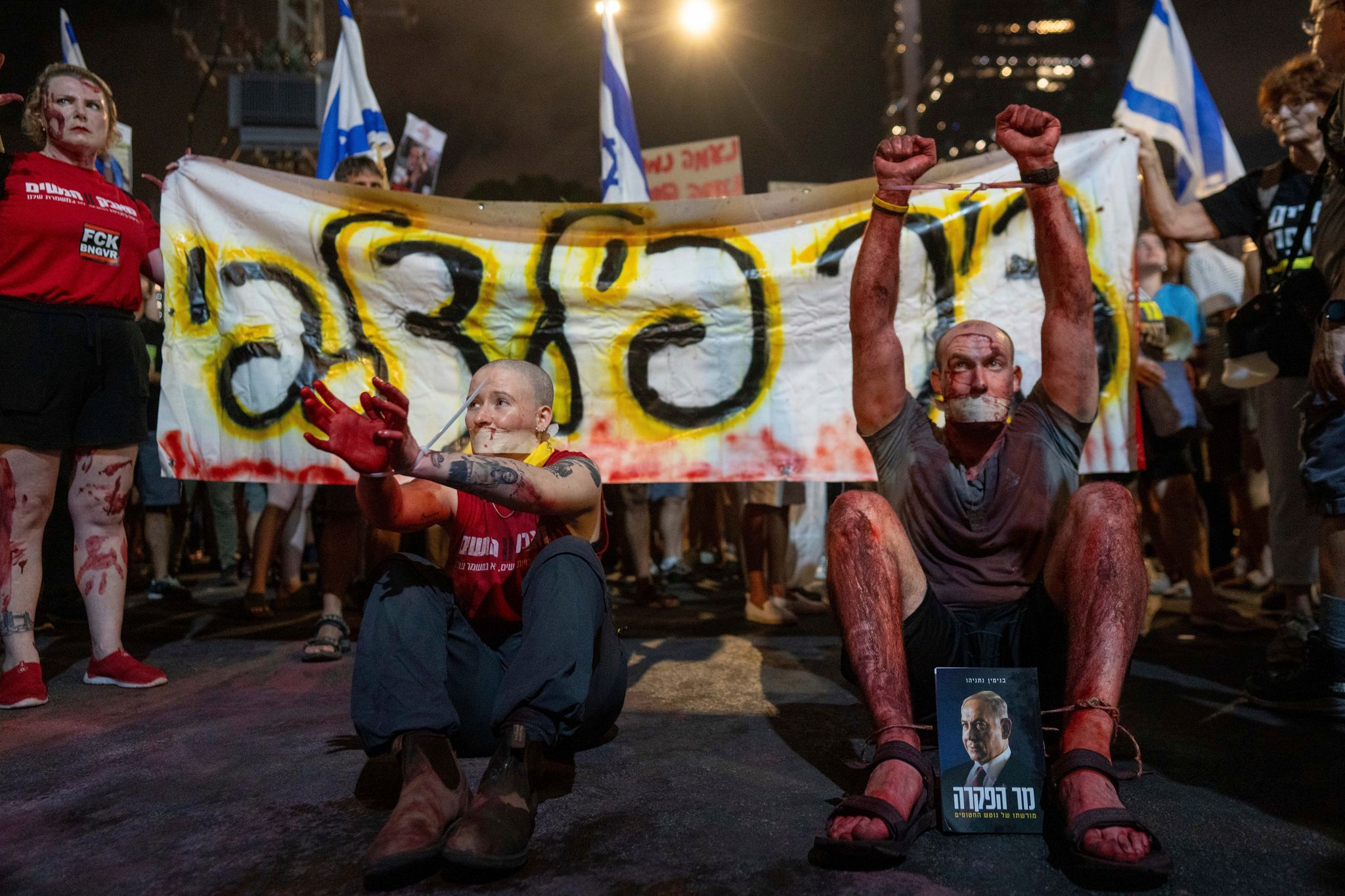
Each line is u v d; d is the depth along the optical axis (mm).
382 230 3430
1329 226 2535
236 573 6074
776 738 2293
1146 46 4918
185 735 2340
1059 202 1998
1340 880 1449
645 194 5035
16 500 2713
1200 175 4996
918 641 1917
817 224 3436
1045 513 1977
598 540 2057
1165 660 3219
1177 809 1771
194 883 1484
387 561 1808
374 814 1785
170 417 3281
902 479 2062
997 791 1642
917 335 3371
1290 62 2971
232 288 3346
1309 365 2652
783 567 4141
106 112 2939
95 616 2906
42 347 2732
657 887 1444
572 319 3453
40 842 1665
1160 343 3889
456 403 3412
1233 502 5938
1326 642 2432
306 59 10531
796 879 1468
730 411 3414
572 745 2100
